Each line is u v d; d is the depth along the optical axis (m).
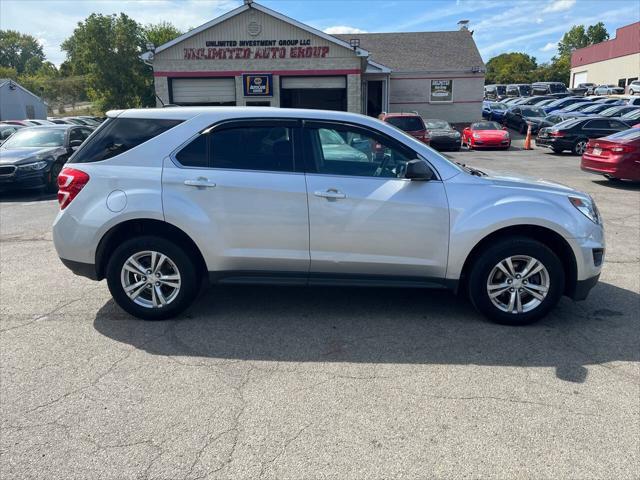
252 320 4.55
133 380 3.52
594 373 3.61
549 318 4.59
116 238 4.52
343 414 3.12
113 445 2.83
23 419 3.07
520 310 4.37
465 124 31.34
